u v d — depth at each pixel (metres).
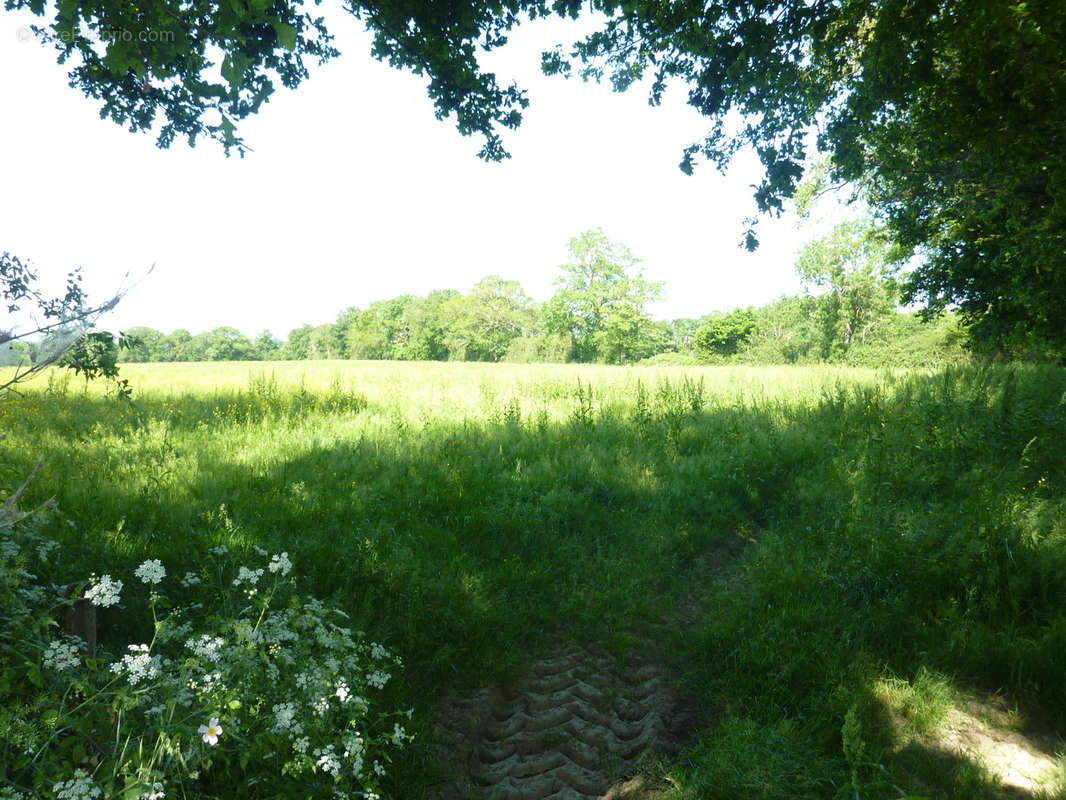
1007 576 4.82
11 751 2.42
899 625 4.61
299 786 2.74
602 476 7.93
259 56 6.14
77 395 14.50
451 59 7.06
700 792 3.21
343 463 8.55
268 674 3.03
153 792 2.21
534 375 22.58
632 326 77.88
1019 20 5.11
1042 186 9.02
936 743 3.56
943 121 6.71
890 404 10.86
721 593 5.38
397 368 38.16
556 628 5.00
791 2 6.76
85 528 5.41
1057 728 3.70
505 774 3.52
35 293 2.58
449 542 5.93
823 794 3.17
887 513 6.02
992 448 7.54
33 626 2.76
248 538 5.47
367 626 4.49
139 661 2.54
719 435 9.90
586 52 8.01
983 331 13.98
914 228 14.81
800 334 65.38
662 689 4.25
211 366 44.31
